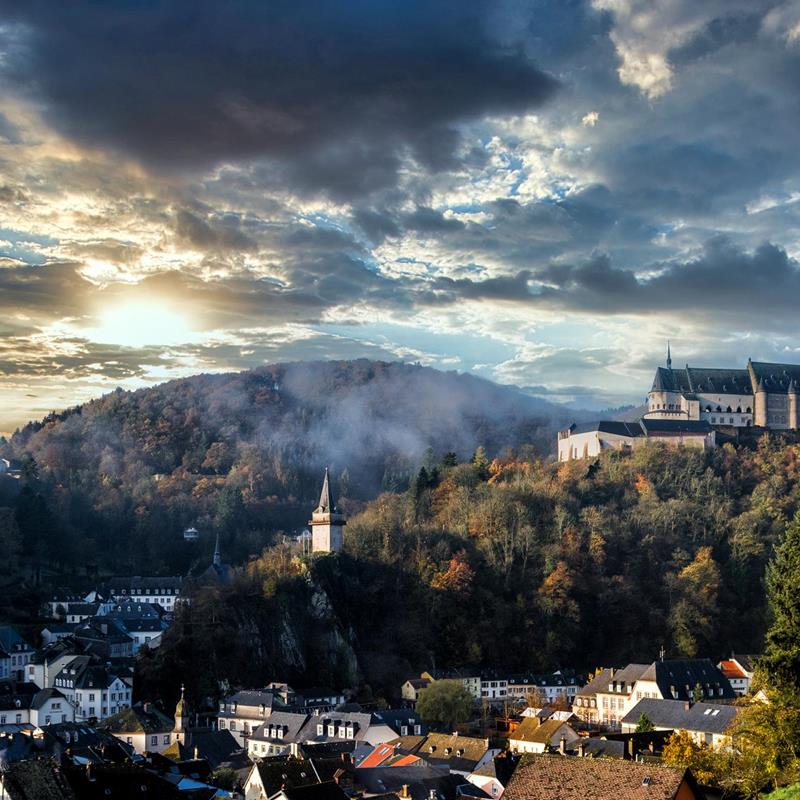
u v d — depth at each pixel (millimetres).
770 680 105250
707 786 112000
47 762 135625
